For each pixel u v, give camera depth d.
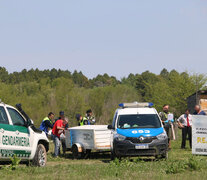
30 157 14.23
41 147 14.83
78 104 88.44
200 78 86.62
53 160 19.30
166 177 11.11
